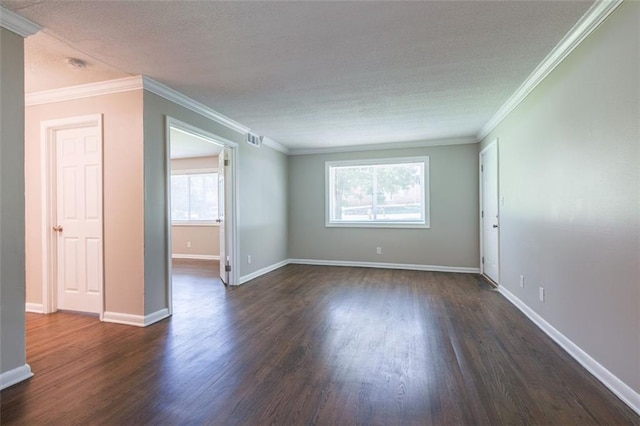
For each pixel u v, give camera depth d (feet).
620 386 5.99
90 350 8.11
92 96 10.29
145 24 6.82
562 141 8.16
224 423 5.29
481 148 16.96
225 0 6.02
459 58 8.48
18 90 6.70
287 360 7.54
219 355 7.80
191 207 24.45
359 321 10.15
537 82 9.62
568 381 6.53
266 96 11.21
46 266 10.98
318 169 20.65
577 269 7.48
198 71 9.21
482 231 17.06
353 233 19.98
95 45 7.70
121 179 10.04
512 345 8.29
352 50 8.04
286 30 7.11
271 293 13.66
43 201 10.95
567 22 6.84
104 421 5.35
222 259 15.88
